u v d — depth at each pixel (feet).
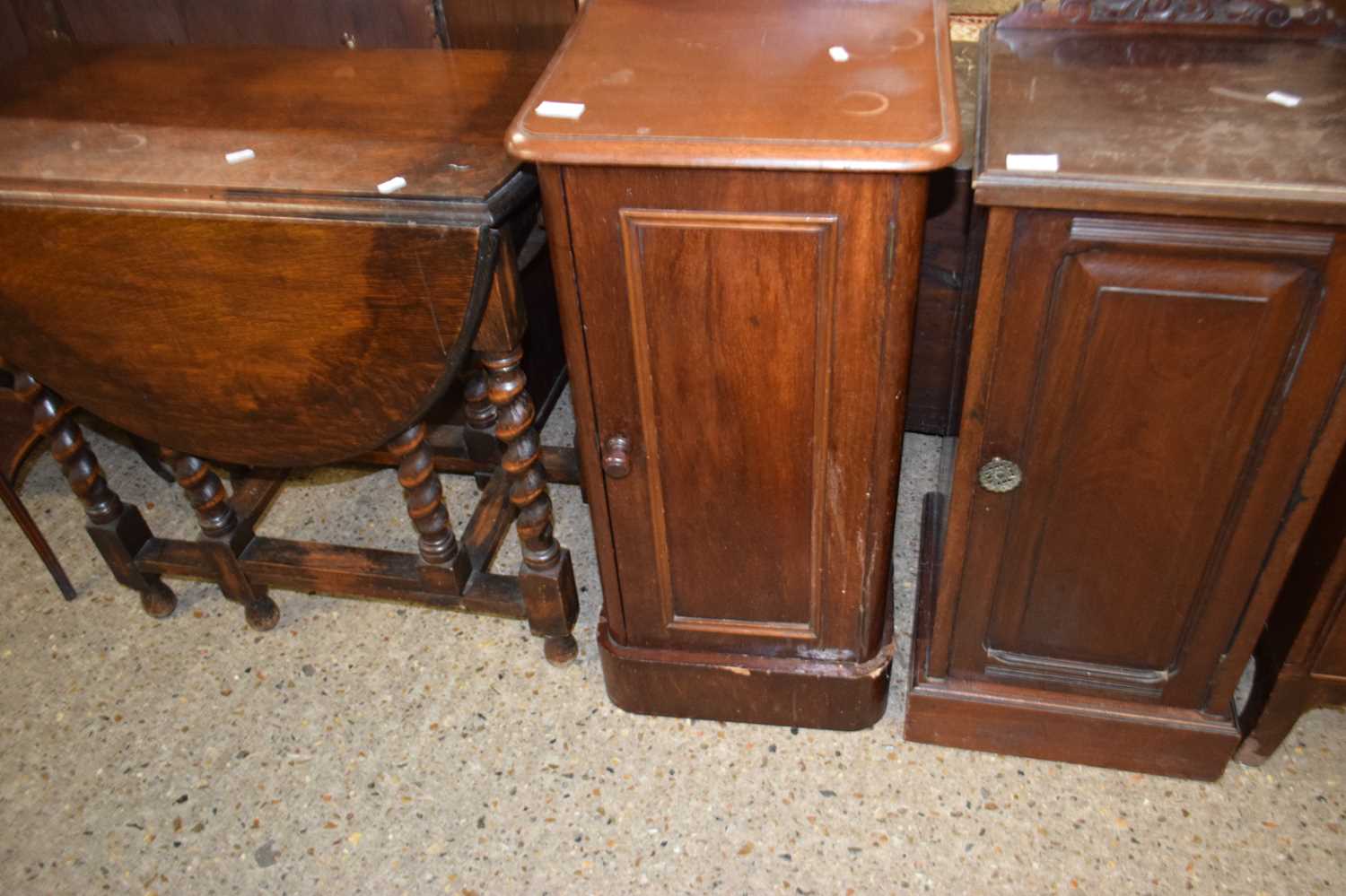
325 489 7.38
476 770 5.53
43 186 4.39
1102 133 3.76
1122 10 4.47
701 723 5.69
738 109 3.81
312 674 6.09
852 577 4.89
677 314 4.10
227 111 5.05
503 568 6.72
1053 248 3.71
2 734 5.84
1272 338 3.75
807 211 3.73
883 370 4.13
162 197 4.30
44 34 6.34
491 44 6.39
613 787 5.40
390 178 4.31
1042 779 5.33
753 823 5.20
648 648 5.44
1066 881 4.90
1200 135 3.72
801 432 4.41
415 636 6.29
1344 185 3.36
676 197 3.78
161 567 6.13
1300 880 4.84
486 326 4.52
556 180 3.80
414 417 4.71
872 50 4.24
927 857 5.01
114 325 4.73
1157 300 3.75
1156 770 5.27
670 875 5.01
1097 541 4.50
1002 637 5.01
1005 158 3.59
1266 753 5.24
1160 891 4.83
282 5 6.20
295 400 4.80
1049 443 4.23
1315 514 4.64
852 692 5.31
